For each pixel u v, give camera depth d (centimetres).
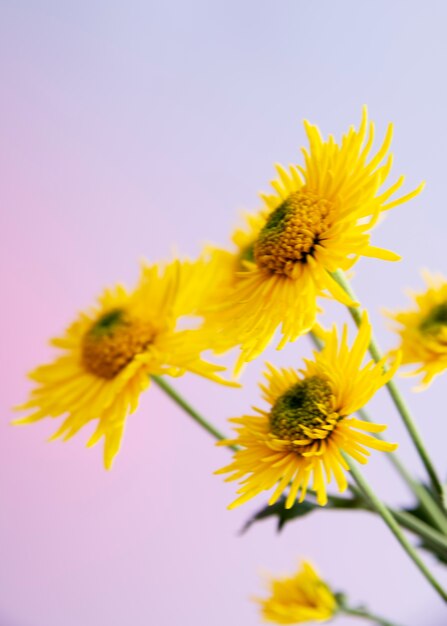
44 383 48
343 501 43
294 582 49
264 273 41
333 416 39
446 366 44
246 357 40
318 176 41
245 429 40
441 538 41
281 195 43
